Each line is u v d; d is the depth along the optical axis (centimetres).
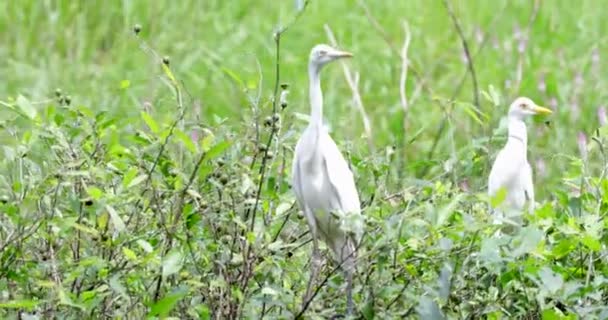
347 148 1206
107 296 988
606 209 1067
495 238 946
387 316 931
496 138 1209
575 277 1025
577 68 2130
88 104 1953
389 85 2162
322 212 1050
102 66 2233
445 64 2225
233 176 1017
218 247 984
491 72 2123
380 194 1102
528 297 975
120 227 922
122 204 991
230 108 1958
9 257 996
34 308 996
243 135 1116
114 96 1978
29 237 1009
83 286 986
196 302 996
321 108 1061
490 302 978
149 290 984
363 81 2177
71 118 1108
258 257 975
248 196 1020
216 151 953
